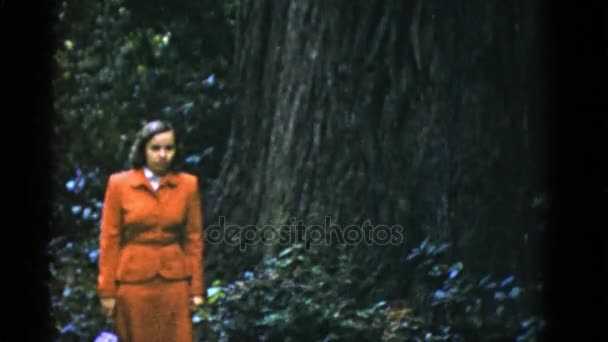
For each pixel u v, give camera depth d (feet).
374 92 36.86
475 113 35.99
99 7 55.62
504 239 35.63
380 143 36.68
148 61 54.85
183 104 52.26
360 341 33.30
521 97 36.19
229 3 55.16
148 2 55.26
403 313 34.24
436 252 35.40
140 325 28.53
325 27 37.76
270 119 39.88
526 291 34.17
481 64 36.04
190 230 29.12
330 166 37.24
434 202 36.06
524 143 36.06
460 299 34.04
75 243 43.78
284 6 39.96
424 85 36.32
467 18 36.14
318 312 33.40
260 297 34.58
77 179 48.62
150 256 28.50
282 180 38.17
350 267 35.73
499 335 33.30
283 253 36.32
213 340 33.86
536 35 36.14
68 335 35.04
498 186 35.83
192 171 46.80
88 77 54.24
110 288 28.48
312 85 37.86
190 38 54.85
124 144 51.47
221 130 49.60
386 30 36.81
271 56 40.27
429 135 36.19
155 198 28.48
